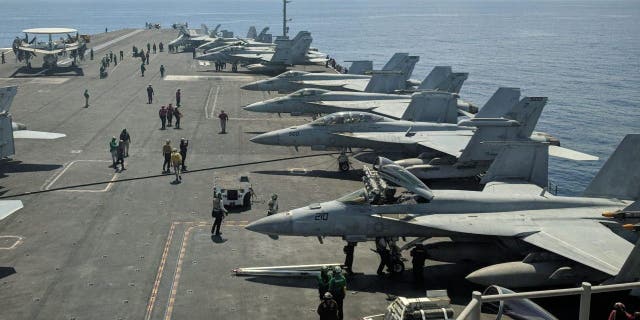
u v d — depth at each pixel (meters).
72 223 31.50
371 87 65.81
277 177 40.81
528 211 26.33
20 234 29.89
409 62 72.44
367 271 26.58
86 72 94.50
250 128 56.59
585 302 11.63
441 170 38.06
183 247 28.62
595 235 24.20
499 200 26.58
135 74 93.62
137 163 43.44
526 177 32.31
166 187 37.94
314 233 25.80
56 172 40.81
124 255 27.62
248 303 23.42
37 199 35.19
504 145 31.86
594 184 28.14
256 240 29.66
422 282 25.33
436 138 42.50
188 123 58.12
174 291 24.25
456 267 27.17
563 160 70.06
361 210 25.92
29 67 97.19
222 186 37.62
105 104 67.19
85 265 26.52
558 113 100.38
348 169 42.94
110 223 31.59
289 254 28.08
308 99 59.31
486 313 21.66
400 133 43.47
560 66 176.38
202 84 84.75
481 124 36.84
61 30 102.75
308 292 24.45
